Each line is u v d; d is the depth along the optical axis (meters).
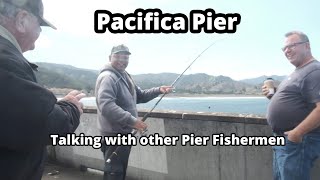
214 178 3.96
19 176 1.22
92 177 5.00
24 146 1.18
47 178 4.94
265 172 3.57
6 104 1.13
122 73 3.43
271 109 2.95
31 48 1.48
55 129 1.27
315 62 2.75
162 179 4.43
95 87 3.33
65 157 5.61
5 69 1.16
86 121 5.30
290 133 2.71
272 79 3.24
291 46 2.79
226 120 3.78
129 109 3.41
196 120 4.07
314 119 2.57
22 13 1.37
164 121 4.37
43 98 1.20
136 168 4.70
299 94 2.74
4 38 1.29
